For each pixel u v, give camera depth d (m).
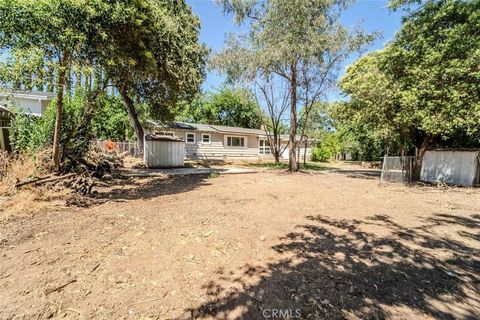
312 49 9.96
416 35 9.13
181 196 6.10
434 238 3.66
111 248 3.02
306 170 15.15
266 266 2.70
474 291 2.38
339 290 2.31
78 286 2.24
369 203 5.86
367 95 9.77
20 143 6.80
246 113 34.12
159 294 2.17
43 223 3.83
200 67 12.82
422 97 8.29
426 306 2.14
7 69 4.80
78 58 5.59
